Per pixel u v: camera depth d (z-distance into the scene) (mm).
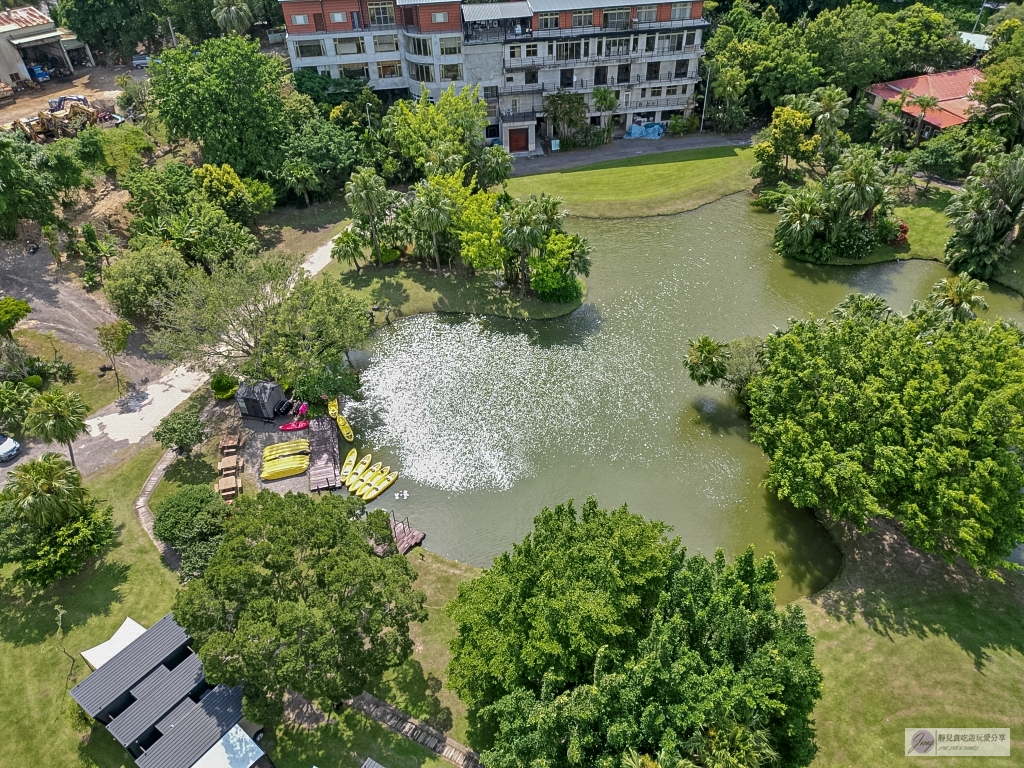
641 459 48312
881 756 30734
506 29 86312
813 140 77000
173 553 40688
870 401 37312
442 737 31719
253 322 50375
